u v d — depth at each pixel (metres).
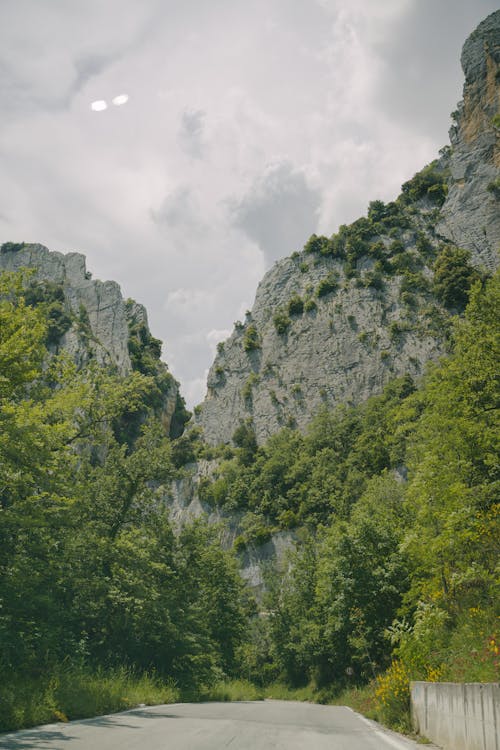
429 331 116.31
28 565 17.94
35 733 8.15
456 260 121.62
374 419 102.38
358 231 147.62
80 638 25.11
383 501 43.47
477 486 17.64
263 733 9.34
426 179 152.00
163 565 28.17
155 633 28.64
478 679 9.01
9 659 16.02
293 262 157.88
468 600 15.89
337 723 13.08
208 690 31.27
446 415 20.09
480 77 137.88
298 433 119.75
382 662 29.08
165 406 158.00
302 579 49.72
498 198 127.31
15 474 17.59
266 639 64.62
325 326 133.88
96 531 26.80
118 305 172.88
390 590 27.66
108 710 13.24
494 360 20.03
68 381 24.77
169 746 7.08
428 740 9.07
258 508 101.81
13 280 19.86
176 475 31.55
